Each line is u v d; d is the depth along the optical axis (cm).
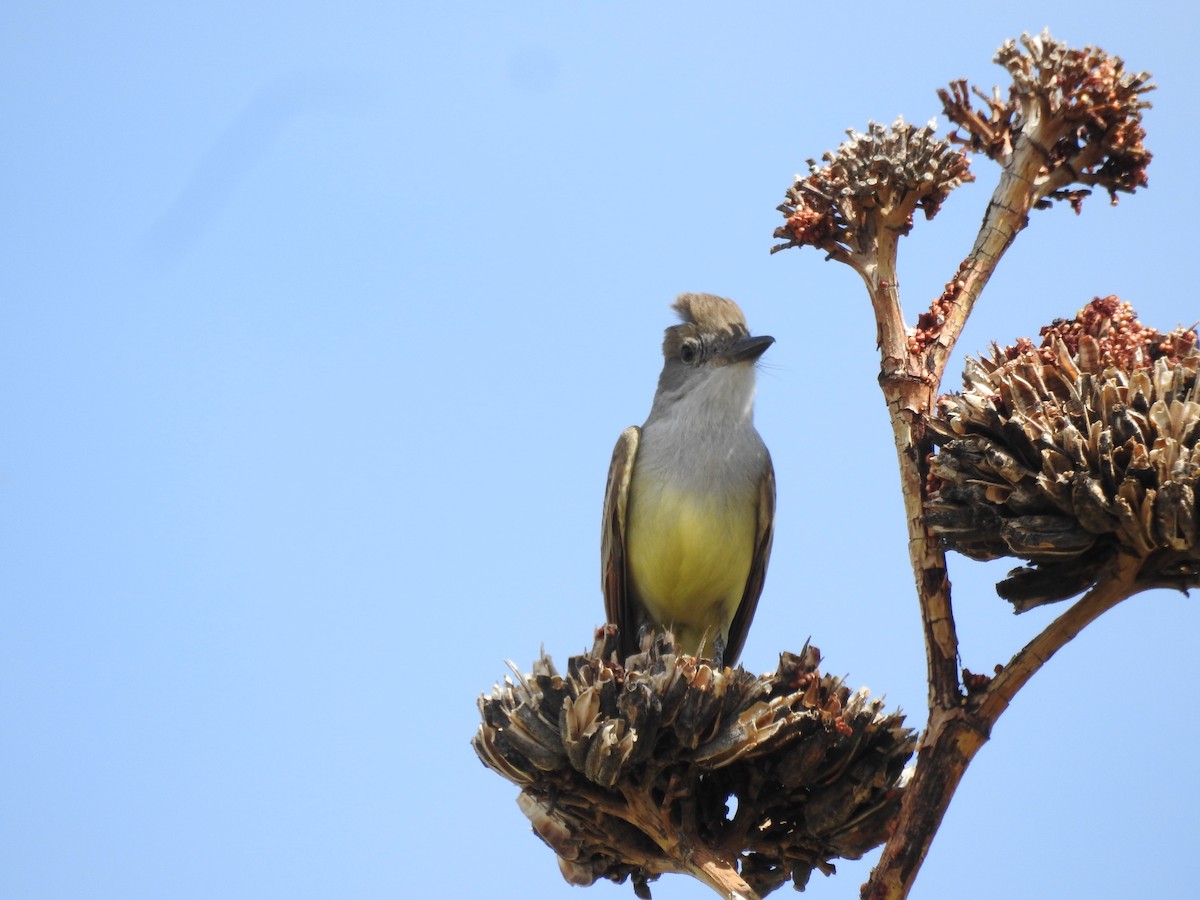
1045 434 603
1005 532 611
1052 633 626
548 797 755
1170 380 610
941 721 629
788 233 749
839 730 714
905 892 612
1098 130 733
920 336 701
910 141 727
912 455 671
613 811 747
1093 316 682
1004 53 739
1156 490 579
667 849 737
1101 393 606
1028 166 722
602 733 700
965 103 742
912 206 728
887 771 729
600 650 809
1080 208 761
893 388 685
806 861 769
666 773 743
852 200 725
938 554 654
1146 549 600
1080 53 724
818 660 760
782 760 737
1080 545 600
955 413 645
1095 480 589
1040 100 725
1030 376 634
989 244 714
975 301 710
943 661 639
